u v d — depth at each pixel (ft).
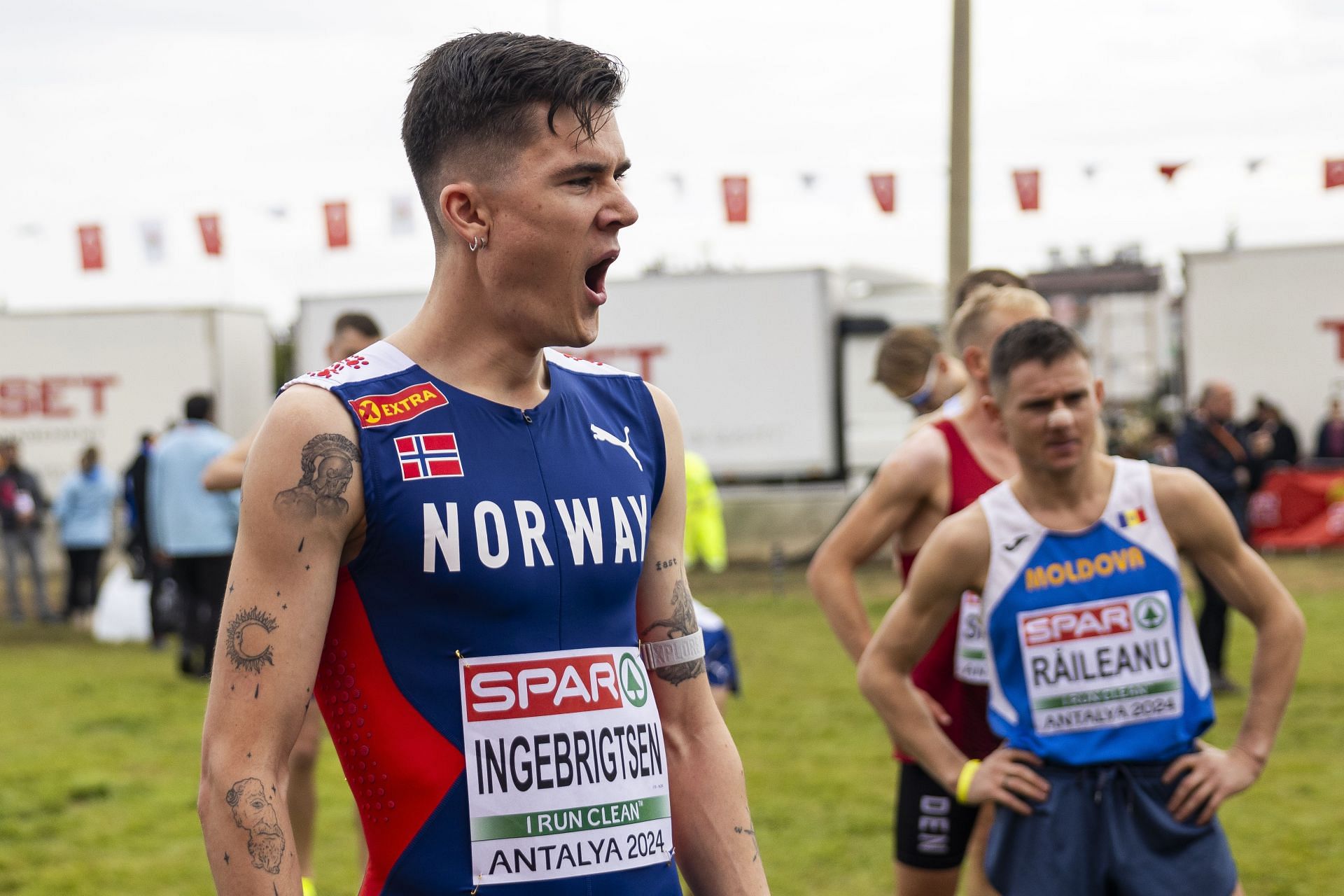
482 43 5.95
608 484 6.17
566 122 5.84
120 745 29.89
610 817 5.89
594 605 6.00
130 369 70.69
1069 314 215.10
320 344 67.77
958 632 13.06
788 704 32.71
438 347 6.07
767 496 67.62
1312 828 21.36
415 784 5.66
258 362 74.74
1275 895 18.24
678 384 67.21
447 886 5.63
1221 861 10.59
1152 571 10.90
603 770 5.89
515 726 5.75
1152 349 212.23
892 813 22.74
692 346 67.05
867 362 67.62
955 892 13.70
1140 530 10.96
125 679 39.32
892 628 11.43
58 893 19.29
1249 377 68.18
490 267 5.90
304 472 5.63
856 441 67.46
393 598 5.73
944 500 13.41
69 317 70.85
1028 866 10.73
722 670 18.61
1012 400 10.87
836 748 27.76
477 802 5.67
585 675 5.91
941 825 13.38
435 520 5.70
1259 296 67.97
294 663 5.59
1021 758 10.85
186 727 31.96
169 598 45.75
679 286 67.05
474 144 5.85
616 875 5.88
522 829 5.72
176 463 37.65
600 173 5.96
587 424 6.30
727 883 6.45
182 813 23.94
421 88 6.03
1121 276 214.07
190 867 20.57
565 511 5.97
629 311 67.41
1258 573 11.00
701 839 6.52
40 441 71.26
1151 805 10.59
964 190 29.53
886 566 65.41
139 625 49.42
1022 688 11.00
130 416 70.85
